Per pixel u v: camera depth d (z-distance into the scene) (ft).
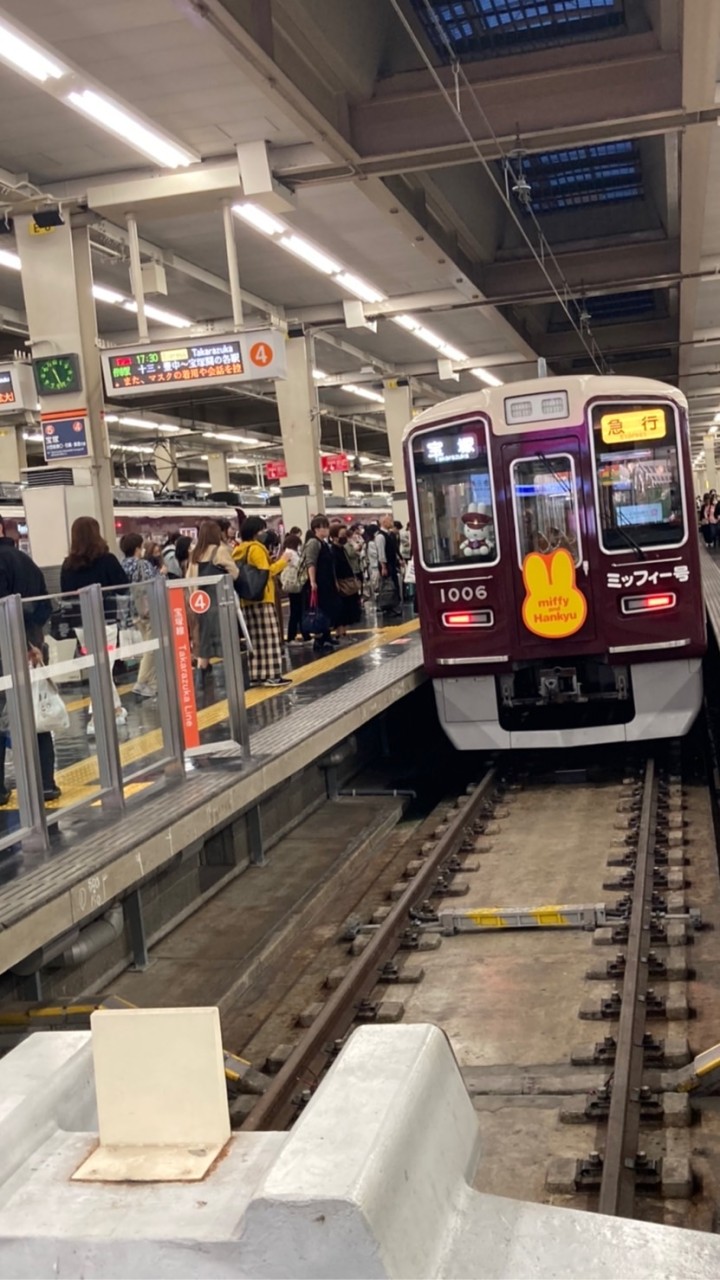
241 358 44.60
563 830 28.63
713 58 34.53
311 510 74.90
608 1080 15.15
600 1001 17.88
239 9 29.04
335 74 37.42
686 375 111.14
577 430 30.50
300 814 31.89
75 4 31.48
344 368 99.96
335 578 46.78
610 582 30.66
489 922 21.79
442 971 20.24
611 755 36.45
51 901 15.60
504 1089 15.49
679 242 61.36
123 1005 16.87
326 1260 3.12
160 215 45.83
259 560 35.09
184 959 21.80
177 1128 3.70
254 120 40.19
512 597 31.17
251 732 27.78
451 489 31.53
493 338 89.66
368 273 66.23
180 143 39.58
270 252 60.59
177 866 23.98
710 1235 3.36
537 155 57.77
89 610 19.74
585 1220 3.46
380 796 34.58
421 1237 3.28
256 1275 3.17
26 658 17.62
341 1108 3.46
